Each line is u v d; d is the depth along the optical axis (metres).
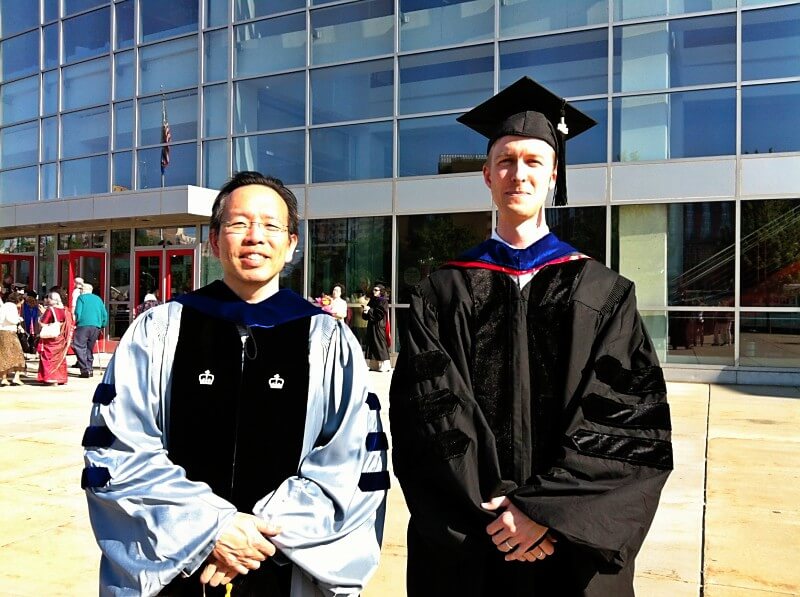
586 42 11.81
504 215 2.41
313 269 13.84
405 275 13.08
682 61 11.23
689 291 11.09
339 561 1.98
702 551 3.93
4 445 6.68
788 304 10.59
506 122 2.41
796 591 3.43
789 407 8.52
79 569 3.74
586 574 2.05
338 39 13.84
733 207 10.86
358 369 2.20
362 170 13.52
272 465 2.04
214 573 1.89
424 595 2.20
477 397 2.22
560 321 2.25
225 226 2.17
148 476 1.93
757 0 10.83
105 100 16.98
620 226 11.46
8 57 18.67
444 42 12.89
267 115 14.59
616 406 2.10
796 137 10.65
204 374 2.07
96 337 12.55
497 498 2.06
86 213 15.62
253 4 14.79
